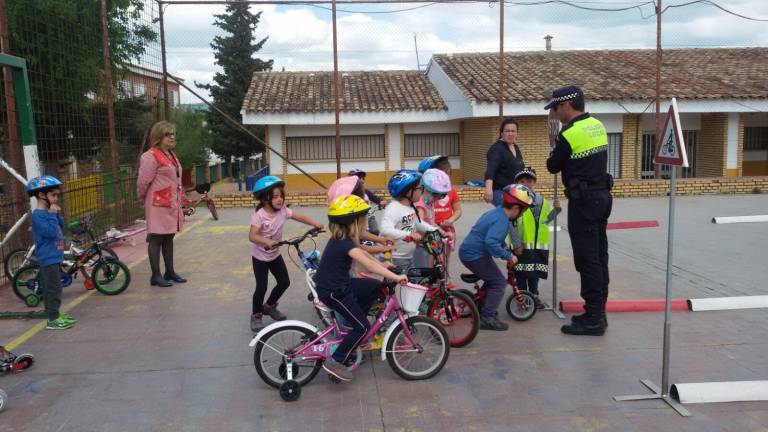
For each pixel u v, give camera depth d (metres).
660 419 3.85
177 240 10.50
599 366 4.70
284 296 6.82
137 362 4.94
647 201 15.11
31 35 9.26
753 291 6.75
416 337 4.62
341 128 19.48
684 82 18.67
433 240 5.07
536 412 3.96
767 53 21.89
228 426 3.85
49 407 4.14
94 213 10.47
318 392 4.33
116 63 12.26
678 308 6.12
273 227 5.52
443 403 4.12
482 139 18.33
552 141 6.15
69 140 10.27
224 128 32.94
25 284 6.66
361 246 4.92
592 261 5.29
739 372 4.53
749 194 16.25
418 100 19.45
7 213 7.94
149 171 7.17
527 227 5.79
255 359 4.35
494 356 4.93
